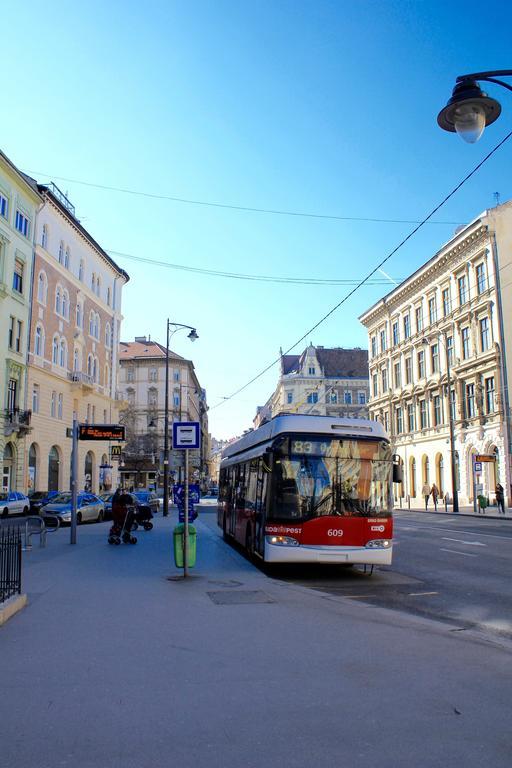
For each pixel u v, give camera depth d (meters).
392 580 13.32
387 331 63.28
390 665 6.31
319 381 90.25
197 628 7.85
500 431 42.34
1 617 7.88
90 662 6.26
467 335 47.66
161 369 94.31
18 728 4.58
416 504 56.31
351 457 13.66
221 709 4.99
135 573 12.73
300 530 13.12
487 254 44.28
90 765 4.00
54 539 21.22
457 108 8.70
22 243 41.66
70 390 49.62
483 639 7.58
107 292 59.50
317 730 4.59
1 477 38.81
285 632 7.71
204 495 95.88
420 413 56.06
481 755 4.20
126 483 85.31
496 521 33.50
